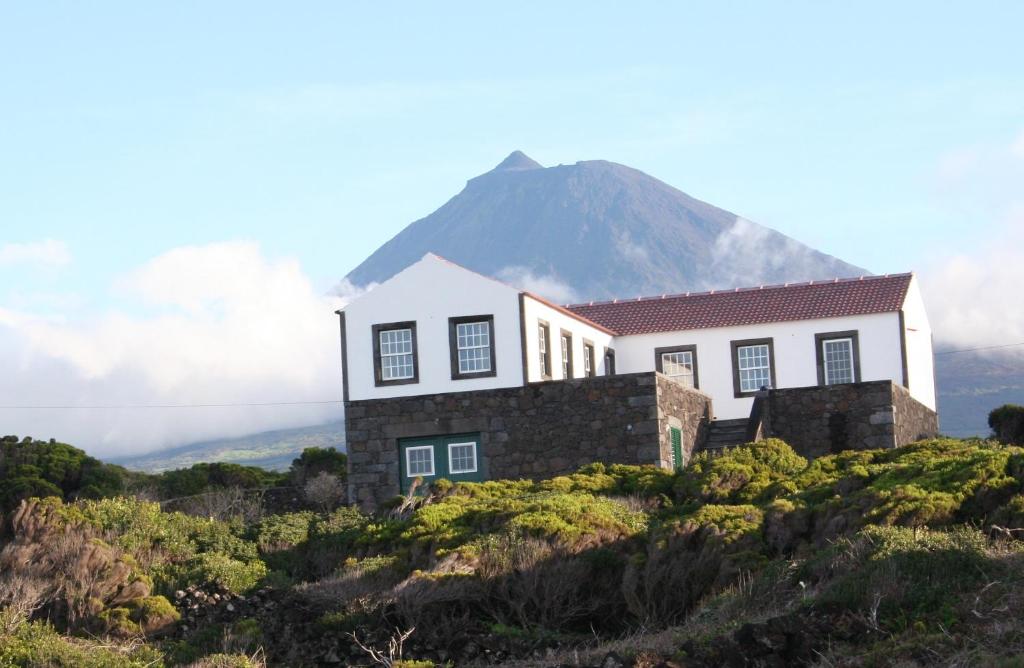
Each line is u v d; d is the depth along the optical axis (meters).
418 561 22.80
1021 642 14.35
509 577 20.73
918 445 26.33
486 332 36.53
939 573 16.31
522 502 24.22
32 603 21.30
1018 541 17.73
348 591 21.55
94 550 22.61
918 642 14.80
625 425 34.84
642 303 45.41
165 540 25.59
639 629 19.67
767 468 27.27
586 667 16.06
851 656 14.97
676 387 36.78
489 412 36.12
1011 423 35.75
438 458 36.38
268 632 20.61
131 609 21.42
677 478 27.89
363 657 19.08
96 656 19.34
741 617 17.34
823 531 20.20
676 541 20.84
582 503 24.23
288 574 25.48
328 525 27.44
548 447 35.47
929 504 19.30
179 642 20.66
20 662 18.78
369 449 36.75
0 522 25.33
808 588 17.56
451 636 19.38
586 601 20.78
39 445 49.34
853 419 36.41
